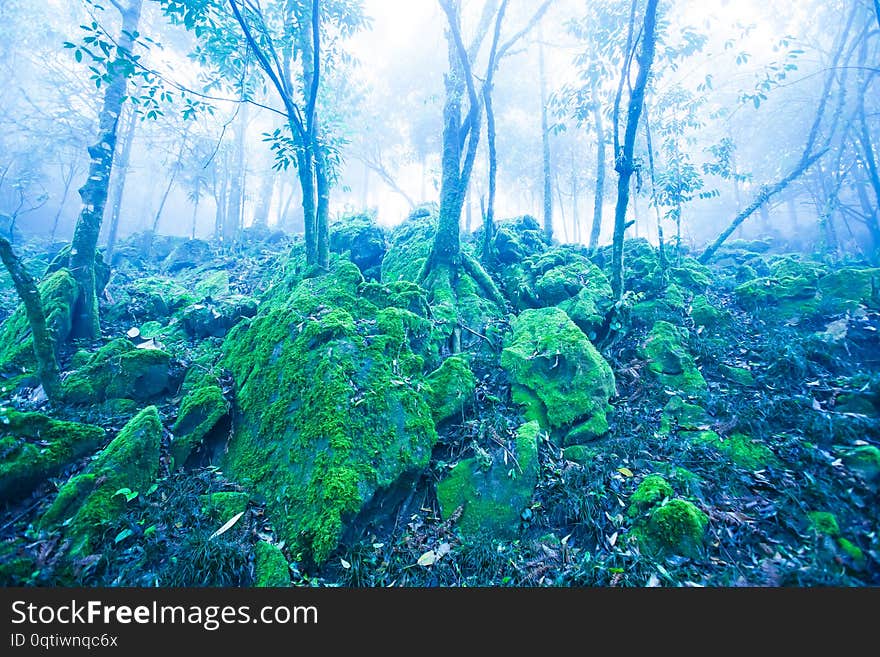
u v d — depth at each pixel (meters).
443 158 8.68
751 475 4.22
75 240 6.96
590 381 5.52
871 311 6.30
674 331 6.68
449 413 5.09
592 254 10.07
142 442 4.21
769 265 10.75
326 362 4.89
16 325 6.52
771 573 3.23
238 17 6.04
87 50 5.52
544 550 3.76
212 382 5.61
